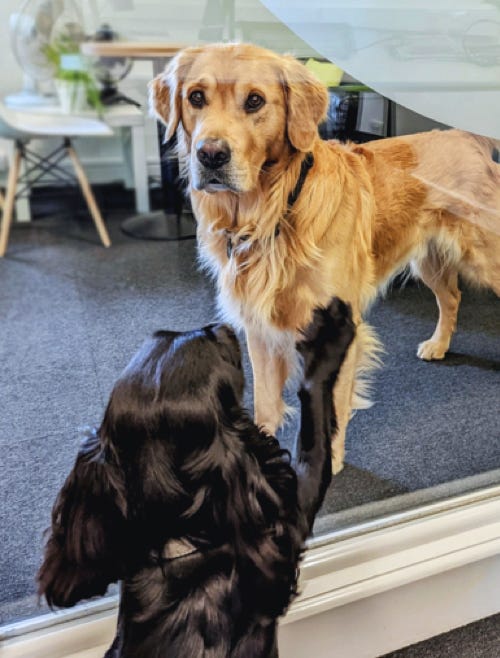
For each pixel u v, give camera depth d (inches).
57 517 28.3
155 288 49.7
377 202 46.2
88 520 26.9
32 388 53.7
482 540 43.8
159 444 25.6
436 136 45.5
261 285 42.8
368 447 51.2
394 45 38.0
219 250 44.0
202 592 26.7
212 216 42.1
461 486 48.2
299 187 40.4
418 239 51.1
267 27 35.4
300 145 38.5
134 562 27.0
